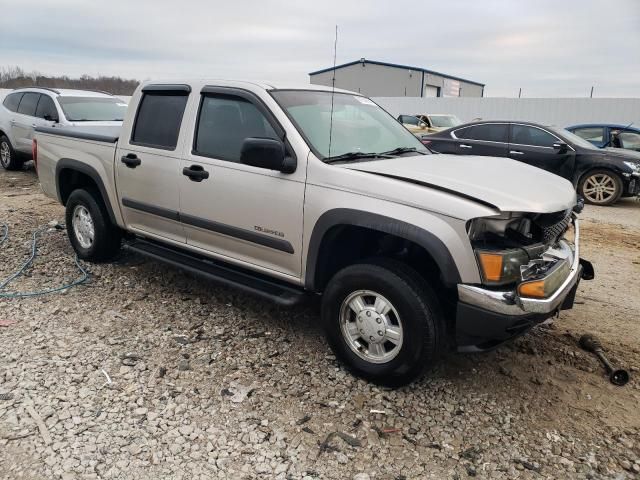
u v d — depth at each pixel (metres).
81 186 5.66
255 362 3.66
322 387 3.38
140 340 3.92
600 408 3.24
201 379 3.43
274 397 3.26
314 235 3.46
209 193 4.02
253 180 3.73
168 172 4.32
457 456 2.80
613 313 4.62
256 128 3.84
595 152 10.16
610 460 2.79
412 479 2.63
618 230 8.01
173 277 5.21
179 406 3.13
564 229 3.58
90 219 5.41
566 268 3.35
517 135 10.78
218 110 4.11
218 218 4.02
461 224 2.91
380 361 3.34
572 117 23.94
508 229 3.06
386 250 3.55
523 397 3.34
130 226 4.94
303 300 3.69
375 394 3.32
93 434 2.85
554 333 4.19
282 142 3.62
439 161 3.81
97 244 5.32
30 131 10.80
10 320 4.16
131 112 4.76
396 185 3.16
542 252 3.19
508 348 3.94
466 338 3.08
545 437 2.97
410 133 4.69
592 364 3.72
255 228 3.79
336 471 2.66
